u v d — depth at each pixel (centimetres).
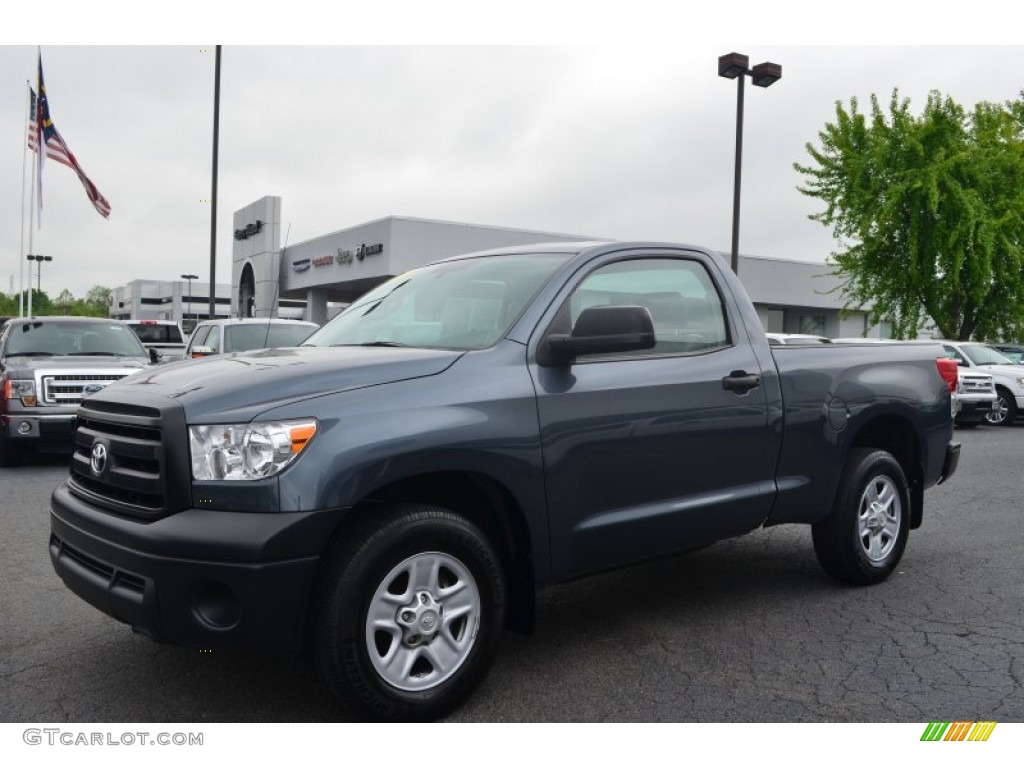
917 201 2344
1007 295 2491
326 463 314
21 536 654
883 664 407
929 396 558
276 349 418
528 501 365
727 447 444
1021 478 988
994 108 2455
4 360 1067
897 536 542
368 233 3550
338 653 315
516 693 371
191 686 376
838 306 4584
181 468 316
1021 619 473
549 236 3812
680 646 430
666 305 441
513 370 372
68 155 2070
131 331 1202
